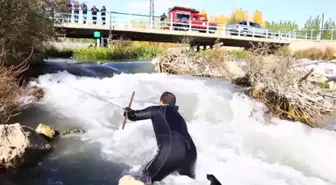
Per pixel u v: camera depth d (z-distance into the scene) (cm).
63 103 827
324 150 652
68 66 1334
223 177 529
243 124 782
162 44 2677
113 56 1828
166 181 475
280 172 562
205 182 485
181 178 479
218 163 581
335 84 1085
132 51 1911
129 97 894
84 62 1533
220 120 802
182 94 938
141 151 620
